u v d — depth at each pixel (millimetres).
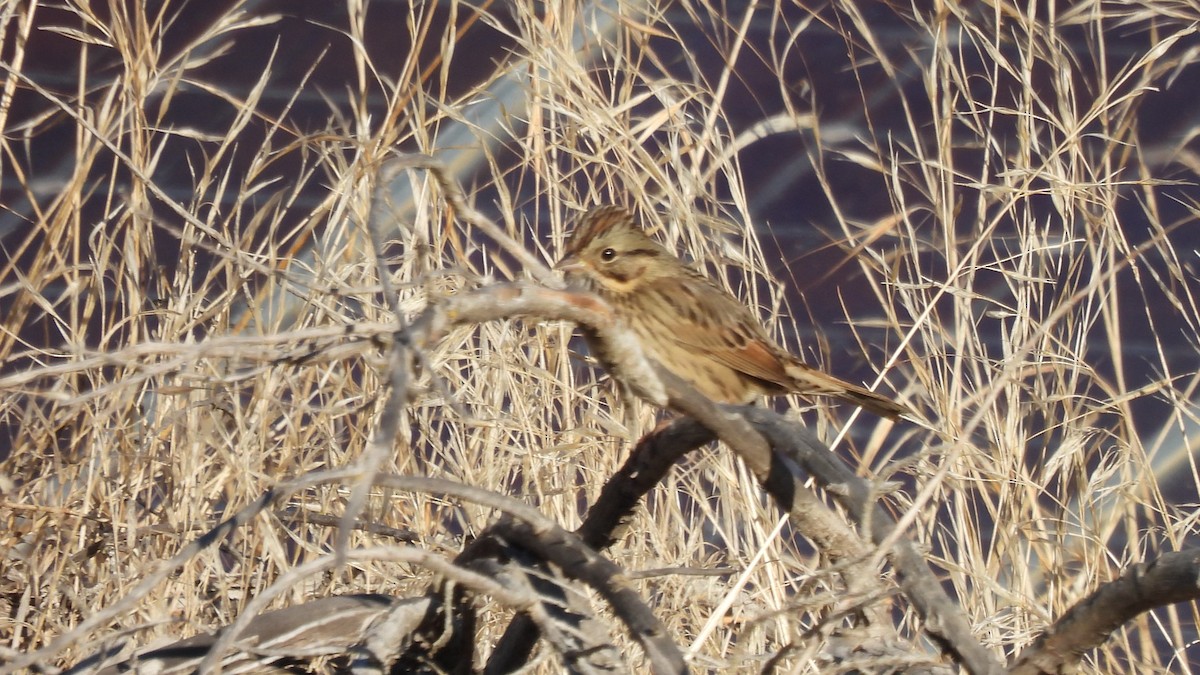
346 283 7941
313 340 5586
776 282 9555
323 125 12977
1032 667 5062
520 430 7941
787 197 13500
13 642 6910
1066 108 9000
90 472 7309
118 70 12164
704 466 8242
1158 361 12156
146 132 8555
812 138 13312
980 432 9328
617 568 5074
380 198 4441
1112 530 8430
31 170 11312
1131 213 13594
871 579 4996
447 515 8305
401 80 8547
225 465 7660
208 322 8250
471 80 13453
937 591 4945
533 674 6500
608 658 5176
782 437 5070
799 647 4992
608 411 8977
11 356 7594
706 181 9312
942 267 11445
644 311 9523
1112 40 13805
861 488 4992
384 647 5227
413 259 8047
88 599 7262
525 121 9609
